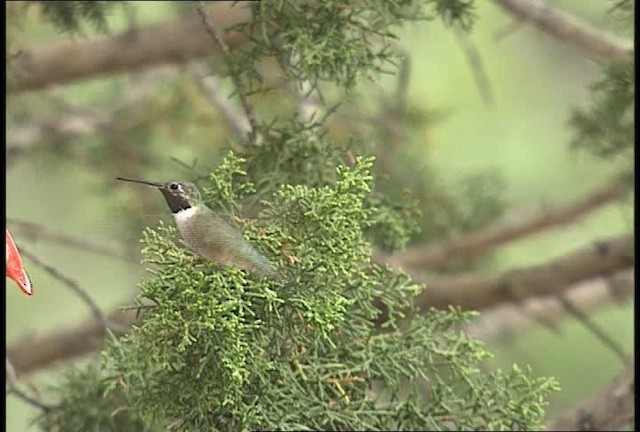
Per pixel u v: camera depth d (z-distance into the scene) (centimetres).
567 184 1534
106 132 1175
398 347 605
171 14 1127
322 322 527
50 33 1058
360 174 554
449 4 657
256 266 513
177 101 1193
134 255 1018
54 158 1196
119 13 988
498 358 1305
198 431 542
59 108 1173
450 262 1117
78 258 1462
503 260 1336
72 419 693
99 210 1416
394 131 1125
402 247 666
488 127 1538
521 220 1134
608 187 1116
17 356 1016
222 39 642
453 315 629
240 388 535
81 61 887
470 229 1178
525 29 1548
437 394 623
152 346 535
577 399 1427
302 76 635
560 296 917
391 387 603
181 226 514
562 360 1437
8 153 1150
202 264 522
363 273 560
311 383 570
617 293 1147
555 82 1567
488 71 1565
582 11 1242
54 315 1443
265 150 632
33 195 1418
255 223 549
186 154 1296
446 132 1534
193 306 506
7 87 869
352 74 603
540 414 627
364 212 548
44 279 1446
